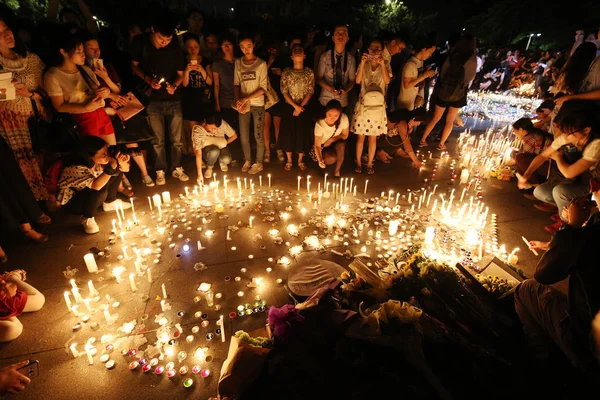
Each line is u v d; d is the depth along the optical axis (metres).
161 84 5.78
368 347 2.60
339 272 3.81
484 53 19.62
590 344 2.38
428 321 2.76
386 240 4.69
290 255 4.36
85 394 2.73
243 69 6.06
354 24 32.94
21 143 4.68
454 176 6.64
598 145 4.12
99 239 4.66
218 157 6.70
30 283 3.87
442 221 5.20
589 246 2.39
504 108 13.42
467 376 2.52
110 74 5.39
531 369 2.59
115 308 3.54
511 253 4.45
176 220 5.14
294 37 7.01
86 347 2.93
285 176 6.73
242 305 3.56
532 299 2.83
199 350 3.04
